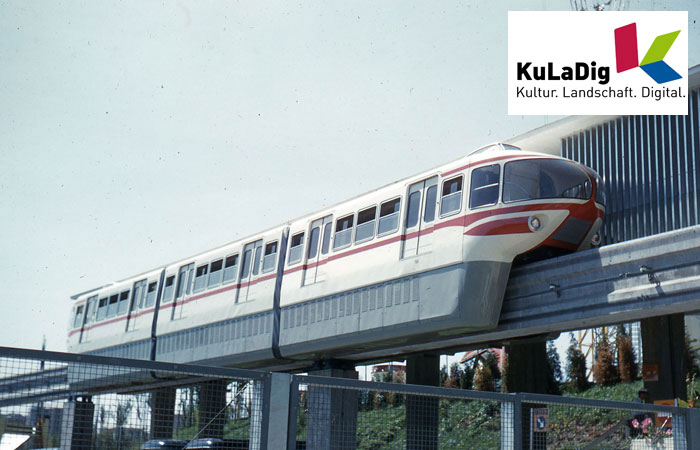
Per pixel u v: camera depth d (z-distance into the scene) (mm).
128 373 5152
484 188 16953
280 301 22312
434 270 17594
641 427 7918
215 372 5531
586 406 7391
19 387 4730
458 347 21469
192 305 25938
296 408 5840
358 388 6133
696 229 14164
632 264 15227
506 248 16641
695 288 14031
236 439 5566
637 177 19234
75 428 4902
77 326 32375
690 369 24297
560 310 16422
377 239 19453
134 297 29078
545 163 16875
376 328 18953
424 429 6383
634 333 29891
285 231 22844
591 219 17219
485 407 6852
